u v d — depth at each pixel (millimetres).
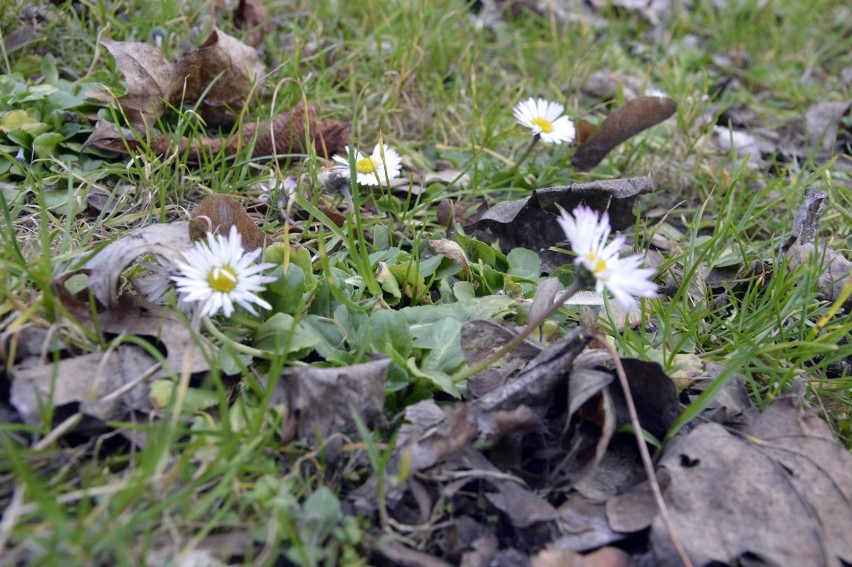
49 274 443
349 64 610
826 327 487
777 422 450
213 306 438
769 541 423
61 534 398
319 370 436
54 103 530
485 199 542
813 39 814
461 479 433
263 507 419
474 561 422
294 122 544
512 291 487
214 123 559
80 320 445
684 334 476
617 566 421
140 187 513
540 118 551
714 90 684
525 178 562
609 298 490
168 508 415
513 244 519
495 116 589
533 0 757
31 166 510
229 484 422
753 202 522
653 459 444
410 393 454
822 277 509
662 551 420
